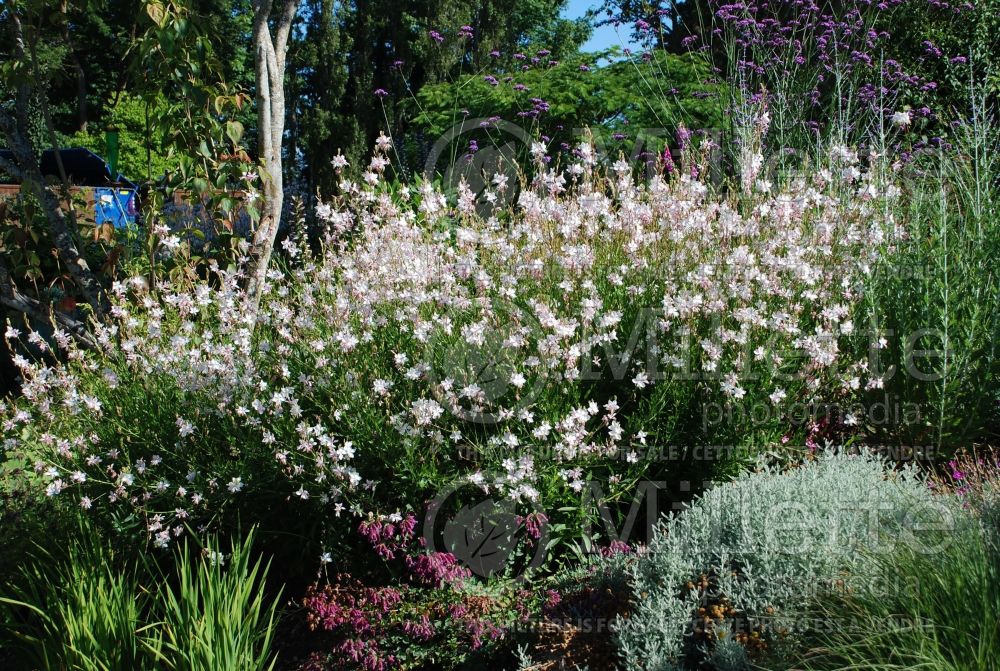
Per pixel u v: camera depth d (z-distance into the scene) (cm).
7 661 319
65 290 526
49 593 320
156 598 304
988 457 388
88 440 378
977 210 419
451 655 291
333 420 344
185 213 544
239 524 337
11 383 609
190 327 399
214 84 531
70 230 527
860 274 408
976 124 466
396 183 646
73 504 371
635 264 386
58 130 2530
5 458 461
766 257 374
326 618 305
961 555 232
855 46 855
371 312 359
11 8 498
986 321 387
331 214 408
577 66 1019
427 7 1959
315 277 402
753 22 818
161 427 373
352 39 2166
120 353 409
